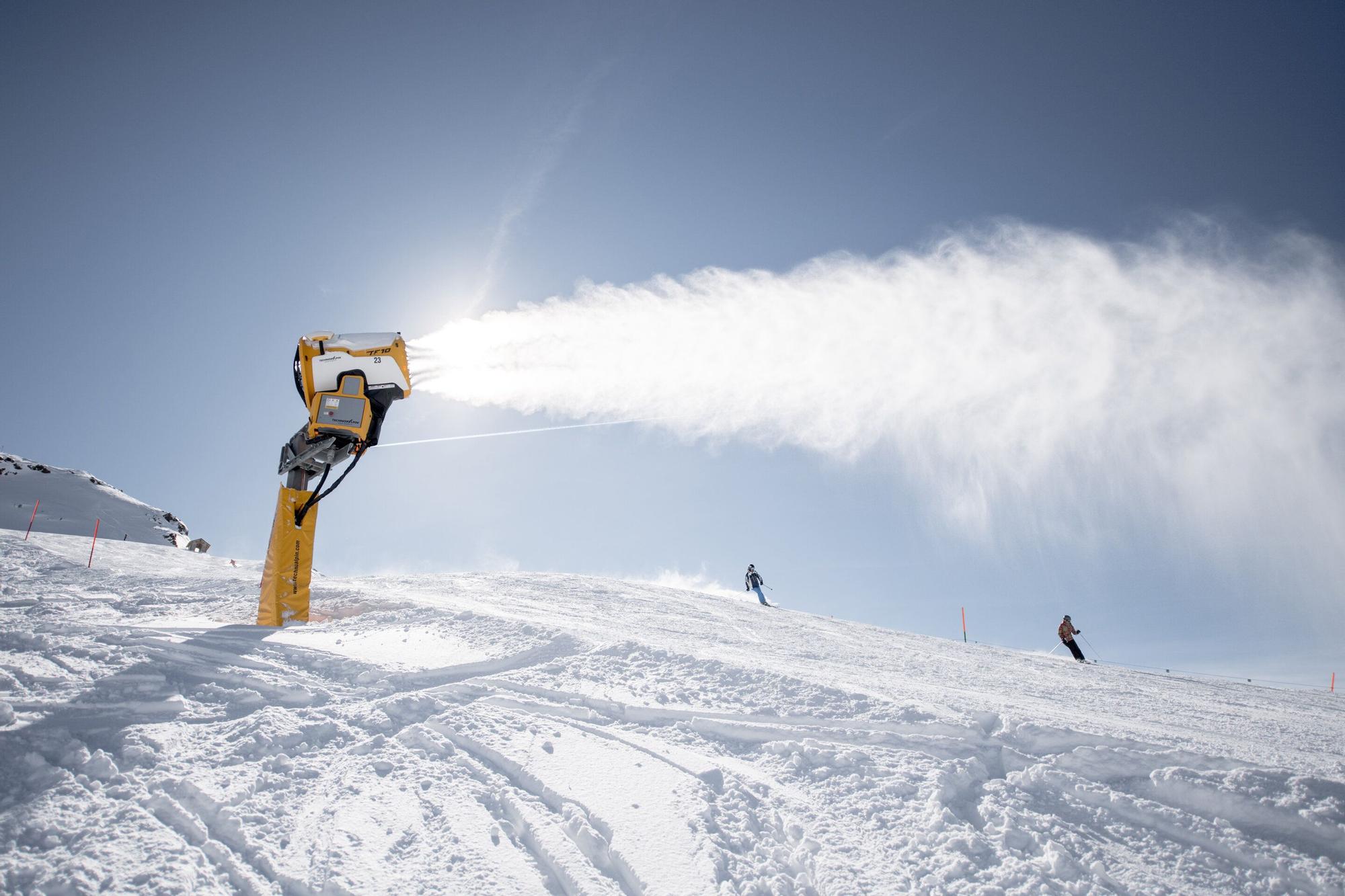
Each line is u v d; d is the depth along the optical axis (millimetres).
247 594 8258
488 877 3127
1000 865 3502
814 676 5973
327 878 3012
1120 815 3963
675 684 5438
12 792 3357
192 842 3178
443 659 5648
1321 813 3852
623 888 3170
